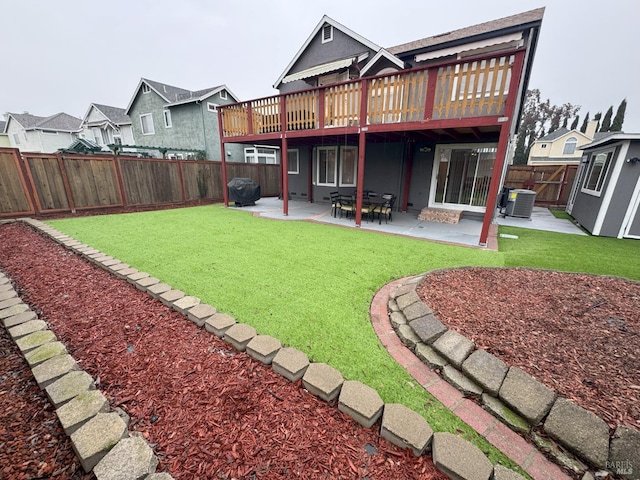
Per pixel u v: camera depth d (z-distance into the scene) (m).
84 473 1.46
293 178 13.13
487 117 5.14
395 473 1.48
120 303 3.25
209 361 2.29
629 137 6.33
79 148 15.70
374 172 10.12
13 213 7.70
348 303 3.28
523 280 3.74
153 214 9.20
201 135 16.81
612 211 6.81
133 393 1.96
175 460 1.51
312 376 2.05
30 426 1.72
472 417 1.87
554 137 30.36
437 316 2.84
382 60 8.98
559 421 1.70
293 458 1.54
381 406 1.82
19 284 3.71
